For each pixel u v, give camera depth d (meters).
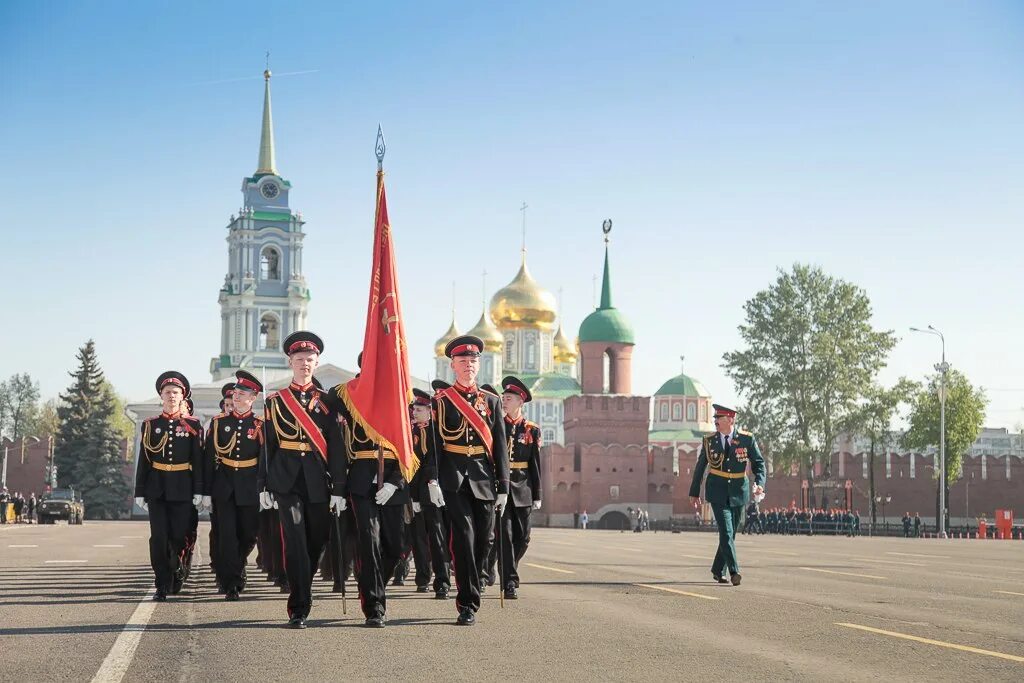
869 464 101.38
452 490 12.02
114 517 113.00
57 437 115.69
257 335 126.19
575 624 11.91
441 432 12.14
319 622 12.14
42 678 8.55
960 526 104.81
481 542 12.14
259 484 12.05
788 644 10.41
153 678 8.55
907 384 92.75
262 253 127.50
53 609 13.41
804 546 37.91
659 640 10.65
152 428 14.73
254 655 9.70
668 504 110.44
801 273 95.12
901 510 104.56
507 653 9.82
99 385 117.88
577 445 110.75
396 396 12.19
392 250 12.88
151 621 12.16
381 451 12.09
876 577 19.67
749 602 14.46
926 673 8.84
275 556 15.85
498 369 146.12
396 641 10.60
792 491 106.38
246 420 15.12
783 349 93.62
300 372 12.24
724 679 8.49
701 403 145.38
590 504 108.38
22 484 121.75
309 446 12.03
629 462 109.19
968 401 99.00
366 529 11.93
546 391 141.75
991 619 12.69
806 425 93.00
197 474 14.84
